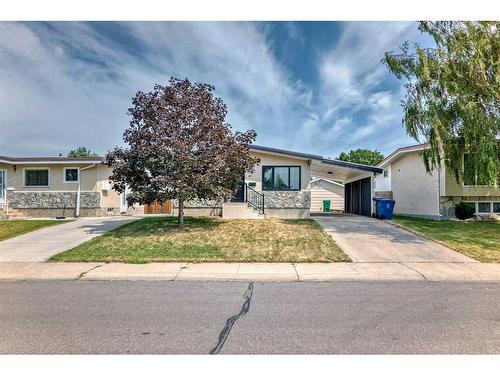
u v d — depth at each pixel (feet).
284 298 19.53
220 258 30.55
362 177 70.38
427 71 39.52
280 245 35.37
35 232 44.93
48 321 15.52
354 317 16.05
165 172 41.24
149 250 33.50
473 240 38.32
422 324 15.03
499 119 38.58
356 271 26.43
